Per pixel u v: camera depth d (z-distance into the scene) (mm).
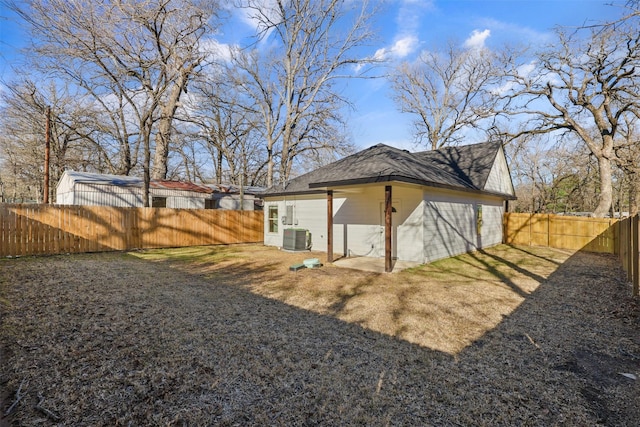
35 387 2713
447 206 11273
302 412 2502
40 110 20125
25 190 32938
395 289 6629
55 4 11328
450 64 28344
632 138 22531
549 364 3375
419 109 30078
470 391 2836
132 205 16750
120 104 19797
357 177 8484
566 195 31172
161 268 8703
